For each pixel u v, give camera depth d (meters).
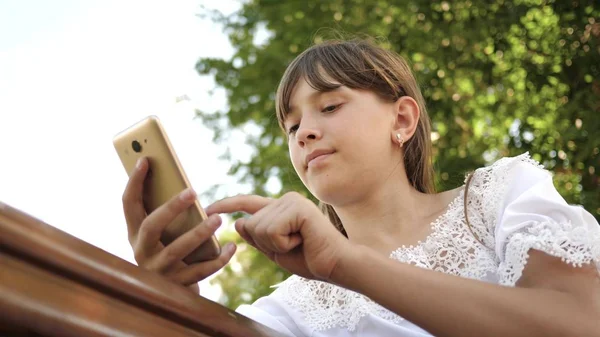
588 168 6.45
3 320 0.88
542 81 7.06
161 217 1.40
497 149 7.03
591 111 6.53
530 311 1.42
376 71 2.00
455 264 1.87
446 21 7.58
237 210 1.50
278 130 8.14
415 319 1.40
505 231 1.68
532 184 1.83
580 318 1.45
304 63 2.00
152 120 1.45
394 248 1.93
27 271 0.91
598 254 1.59
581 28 6.94
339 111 1.90
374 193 1.93
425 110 2.17
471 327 1.39
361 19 7.84
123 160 1.50
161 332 1.07
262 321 2.04
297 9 8.20
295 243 1.40
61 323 0.92
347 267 1.39
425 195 2.05
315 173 1.86
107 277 1.00
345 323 1.94
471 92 7.36
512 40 7.24
